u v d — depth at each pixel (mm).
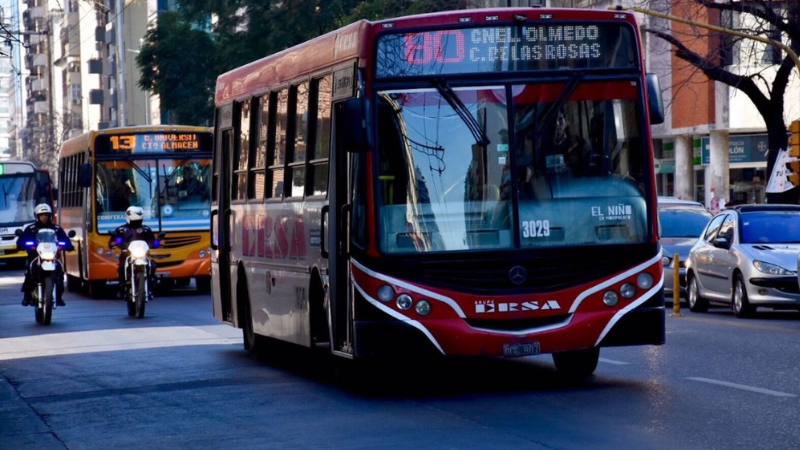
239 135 18875
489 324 13117
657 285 13477
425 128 13266
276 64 16812
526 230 13219
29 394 15453
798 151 31250
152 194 34188
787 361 15953
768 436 10406
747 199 49531
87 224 34219
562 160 13391
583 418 11609
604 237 13367
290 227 15836
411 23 13359
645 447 10047
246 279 18297
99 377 16734
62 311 29719
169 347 20328
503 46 13430
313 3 57344
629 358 16531
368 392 14195
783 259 24391
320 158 14711
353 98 13008
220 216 19625
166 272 34094
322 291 14695
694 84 49375
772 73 47188
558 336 13117
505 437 10773
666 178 53125
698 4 38125
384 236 13109
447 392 13906
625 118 13562
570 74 13508
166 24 63969
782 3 38469
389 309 13039
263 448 10875
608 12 13625
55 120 142375
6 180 53375
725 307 29109
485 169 13273
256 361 17938
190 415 13047
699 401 12430
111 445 11531
